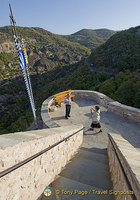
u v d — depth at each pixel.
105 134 5.79
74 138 4.17
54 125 4.96
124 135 5.61
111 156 3.30
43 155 2.12
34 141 1.87
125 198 1.50
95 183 2.51
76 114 7.74
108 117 7.34
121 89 19.03
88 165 3.35
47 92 81.12
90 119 7.12
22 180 1.59
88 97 10.59
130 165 1.54
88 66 65.00
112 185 2.47
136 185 1.19
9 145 1.42
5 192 1.30
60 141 2.72
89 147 4.82
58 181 2.43
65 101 6.95
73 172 2.93
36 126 6.83
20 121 38.34
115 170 2.49
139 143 5.06
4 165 1.34
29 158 1.65
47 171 2.28
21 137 1.80
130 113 6.90
